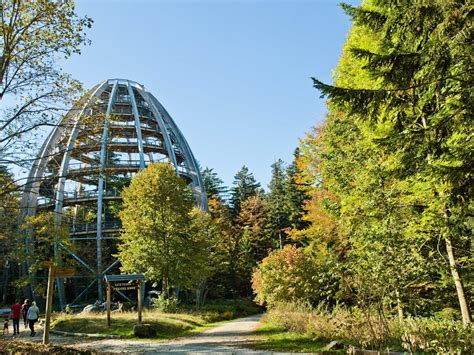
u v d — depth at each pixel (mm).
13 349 10133
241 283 51875
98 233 35844
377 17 8656
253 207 61594
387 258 10578
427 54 7324
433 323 10812
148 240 26641
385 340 9680
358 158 14281
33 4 12312
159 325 18422
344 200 13570
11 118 12633
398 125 8344
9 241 27766
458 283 10633
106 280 18250
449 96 7727
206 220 37688
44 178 14133
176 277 27469
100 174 14922
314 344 11578
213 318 27672
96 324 18828
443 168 7105
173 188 28406
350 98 7637
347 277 10891
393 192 11750
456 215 9023
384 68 7922
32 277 35938
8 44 12281
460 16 6883
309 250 20359
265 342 12727
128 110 45750
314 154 19984
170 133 49375
